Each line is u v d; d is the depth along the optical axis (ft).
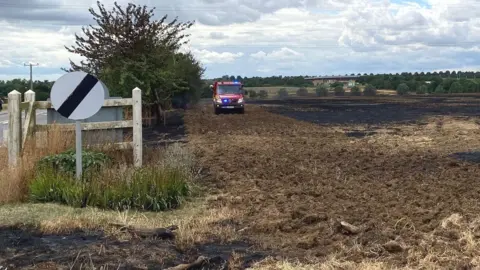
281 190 32.60
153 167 30.86
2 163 33.04
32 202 27.71
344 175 38.29
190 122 94.48
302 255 20.47
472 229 22.40
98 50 74.59
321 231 23.57
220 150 52.54
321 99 219.00
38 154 32.60
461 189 32.55
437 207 27.43
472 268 18.08
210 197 31.12
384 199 30.07
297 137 68.13
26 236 22.38
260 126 86.07
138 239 22.21
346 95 273.33
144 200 27.61
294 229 24.39
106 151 35.01
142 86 76.74
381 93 289.94
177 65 100.63
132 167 31.71
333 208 27.81
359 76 357.00
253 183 34.91
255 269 18.66
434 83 296.71
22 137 33.55
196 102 144.66
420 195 31.07
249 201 29.94
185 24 106.52
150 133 73.67
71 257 19.60
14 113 32.45
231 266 19.04
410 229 23.25
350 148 55.83
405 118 104.99
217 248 21.53
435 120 98.12
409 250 19.89
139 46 75.56
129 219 25.25
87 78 28.73
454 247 20.25
